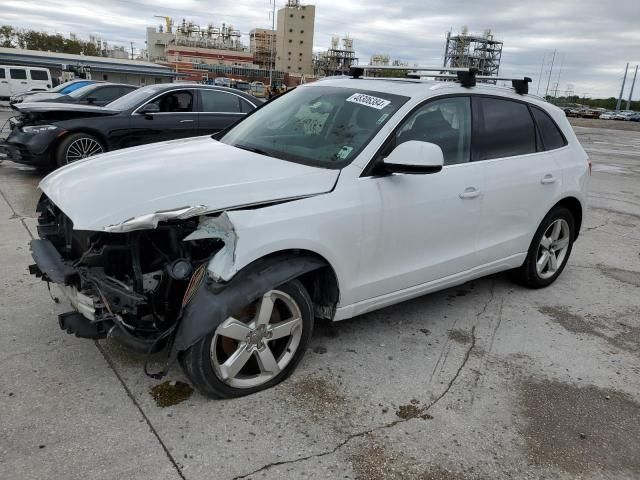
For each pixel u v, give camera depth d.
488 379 3.38
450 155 3.76
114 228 2.59
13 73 31.19
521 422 2.97
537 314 4.39
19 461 2.42
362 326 3.96
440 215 3.63
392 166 3.20
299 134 3.67
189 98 9.12
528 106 4.48
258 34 131.38
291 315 3.09
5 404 2.80
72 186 3.07
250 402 2.96
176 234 2.84
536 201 4.39
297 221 2.92
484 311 4.38
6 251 4.98
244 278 2.78
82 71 44.03
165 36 141.00
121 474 2.39
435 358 3.58
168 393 2.98
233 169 3.15
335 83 4.18
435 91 3.72
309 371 3.31
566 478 2.58
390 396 3.12
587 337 4.06
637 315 4.52
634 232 7.24
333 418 2.88
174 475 2.41
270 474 2.46
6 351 3.30
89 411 2.79
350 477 2.48
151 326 2.86
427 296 4.61
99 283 2.71
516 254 4.42
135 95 9.20
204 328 2.65
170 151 3.62
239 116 9.53
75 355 3.30
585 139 25.38
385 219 3.32
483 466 2.62
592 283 5.20
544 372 3.52
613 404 3.21
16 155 8.25
